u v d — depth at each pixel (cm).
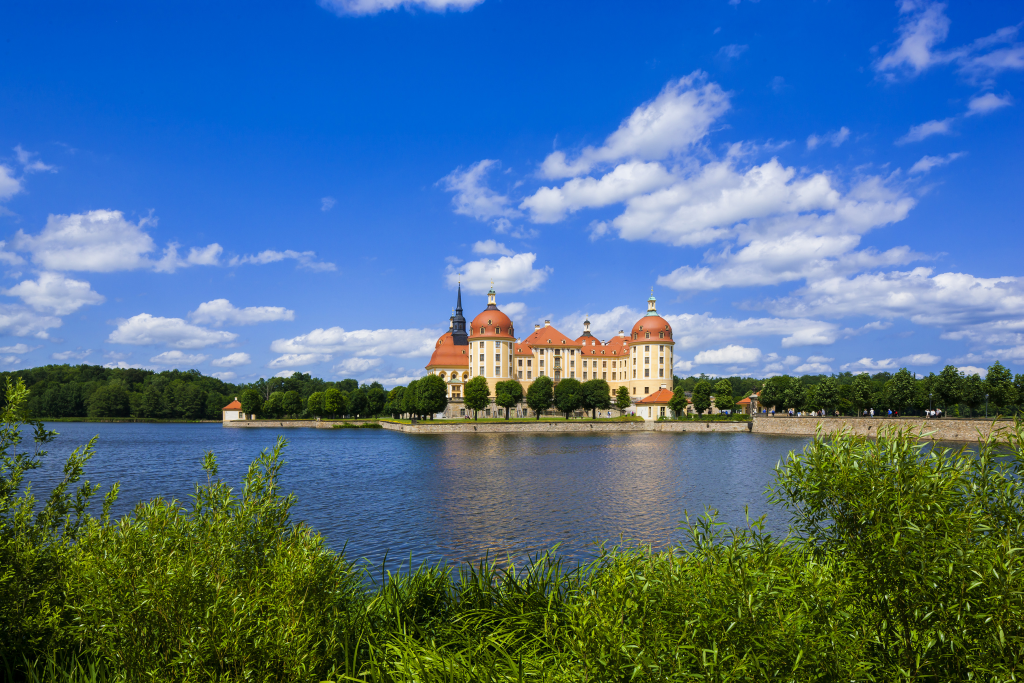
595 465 6084
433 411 13775
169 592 595
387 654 691
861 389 11069
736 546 677
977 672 489
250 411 17475
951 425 7181
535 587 912
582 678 550
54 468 5834
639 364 16525
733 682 495
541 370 17312
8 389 878
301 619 641
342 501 3969
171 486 4778
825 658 507
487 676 608
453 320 18438
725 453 7412
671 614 559
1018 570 504
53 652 716
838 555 617
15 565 762
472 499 4016
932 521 546
